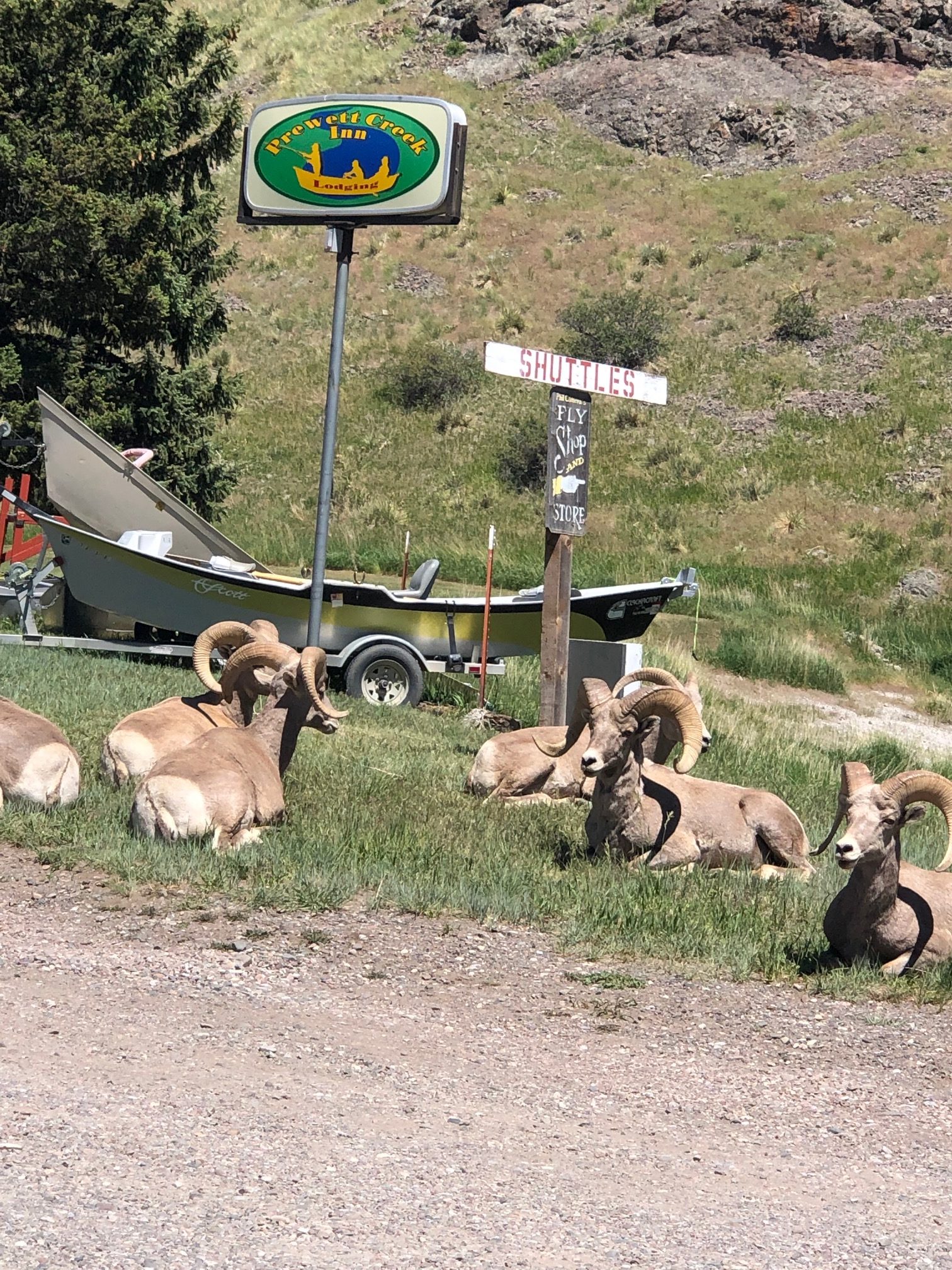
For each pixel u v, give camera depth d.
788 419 42.84
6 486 17.12
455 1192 4.60
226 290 51.31
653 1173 4.91
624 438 42.78
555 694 13.73
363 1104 5.30
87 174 22.73
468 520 37.78
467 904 8.06
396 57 69.62
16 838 8.39
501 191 55.69
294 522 36.88
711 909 8.41
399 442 42.28
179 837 8.40
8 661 14.00
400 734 14.32
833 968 7.64
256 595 16.78
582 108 62.72
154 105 24.03
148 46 25.72
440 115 13.47
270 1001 6.39
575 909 8.21
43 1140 4.68
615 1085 5.78
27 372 23.44
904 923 7.63
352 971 6.93
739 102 60.16
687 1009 6.84
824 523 38.09
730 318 48.12
